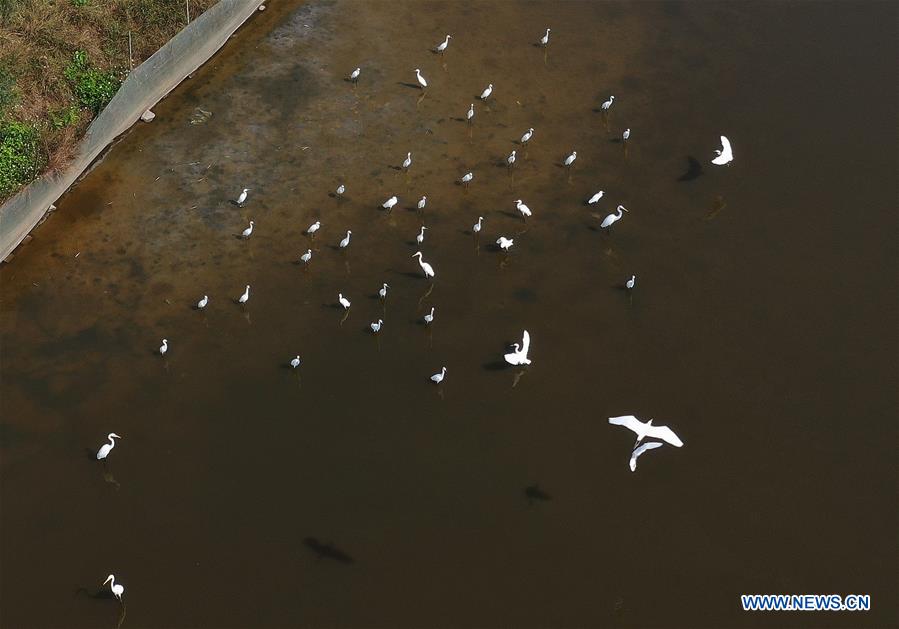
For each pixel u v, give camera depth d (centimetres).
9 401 3559
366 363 3772
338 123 4706
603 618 3112
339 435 3544
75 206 4228
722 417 3656
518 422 3609
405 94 4894
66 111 4406
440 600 3131
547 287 4075
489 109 4853
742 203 4472
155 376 3672
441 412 3631
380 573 3184
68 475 3378
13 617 3030
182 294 3950
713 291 4097
